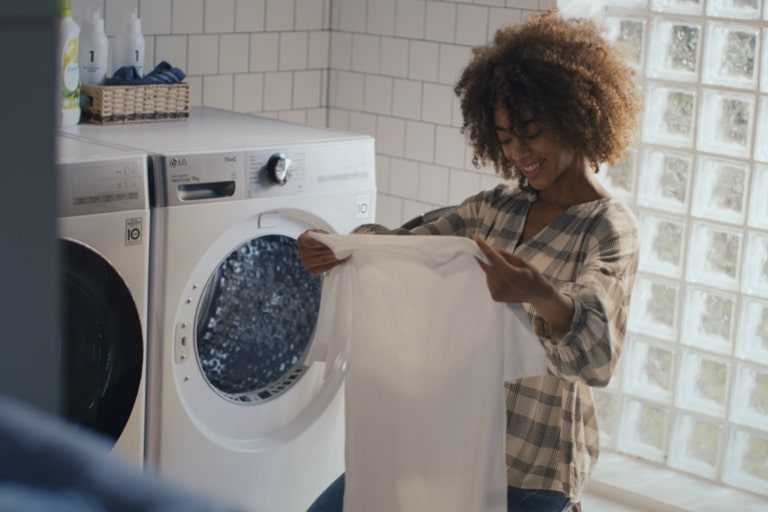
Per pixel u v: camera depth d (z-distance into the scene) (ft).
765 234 9.08
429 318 5.18
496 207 5.68
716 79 9.12
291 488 8.09
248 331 7.70
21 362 0.91
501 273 4.58
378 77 10.55
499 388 4.95
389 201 10.73
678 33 9.27
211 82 9.89
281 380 8.04
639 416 10.09
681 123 9.40
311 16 10.65
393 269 5.24
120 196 6.53
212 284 7.39
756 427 9.39
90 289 6.47
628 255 5.05
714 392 9.64
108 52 8.93
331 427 8.29
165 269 6.86
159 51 9.39
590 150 5.19
